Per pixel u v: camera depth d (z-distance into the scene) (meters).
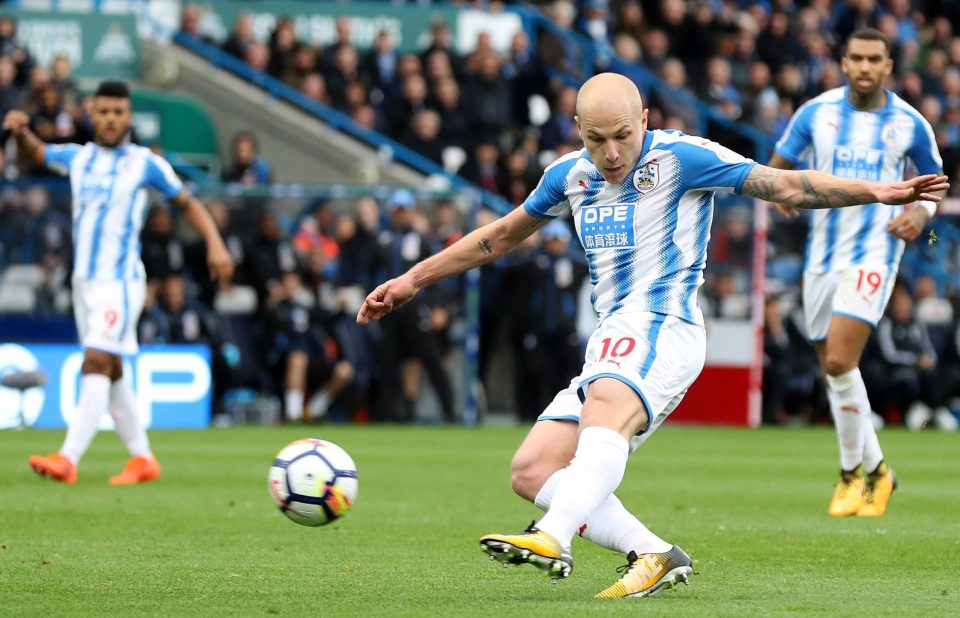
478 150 75.44
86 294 36.94
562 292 66.56
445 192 66.44
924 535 27.55
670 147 19.27
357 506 32.50
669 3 87.06
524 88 79.44
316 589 20.11
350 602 18.84
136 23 76.06
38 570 21.92
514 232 20.23
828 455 50.50
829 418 71.06
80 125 66.19
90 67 75.69
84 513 30.23
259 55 77.44
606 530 19.53
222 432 59.28
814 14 91.94
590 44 85.00
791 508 32.84
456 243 20.30
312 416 65.38
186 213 37.84
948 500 35.12
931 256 75.06
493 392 69.44
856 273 31.56
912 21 97.94
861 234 31.72
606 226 19.58
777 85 86.81
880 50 31.70
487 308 68.06
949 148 82.75
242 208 64.44
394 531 27.59
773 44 88.56
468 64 77.38
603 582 21.09
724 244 69.12
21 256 62.19
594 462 18.08
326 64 77.75
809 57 89.31
